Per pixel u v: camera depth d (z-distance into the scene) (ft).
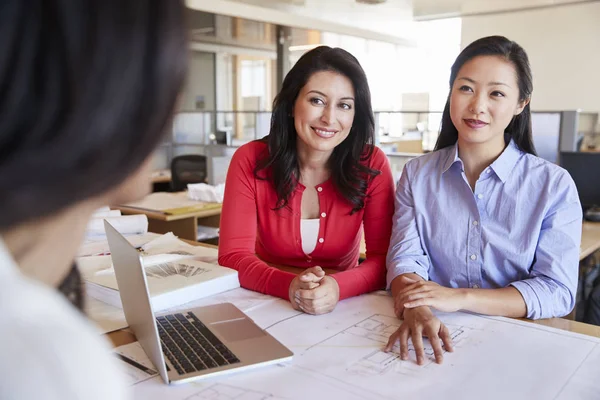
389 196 5.35
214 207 10.47
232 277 4.48
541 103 26.96
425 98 23.71
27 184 0.84
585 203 9.82
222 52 37.58
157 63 0.92
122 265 3.15
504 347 3.19
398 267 4.50
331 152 5.32
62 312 0.91
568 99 26.18
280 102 5.13
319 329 3.55
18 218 0.88
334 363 2.99
